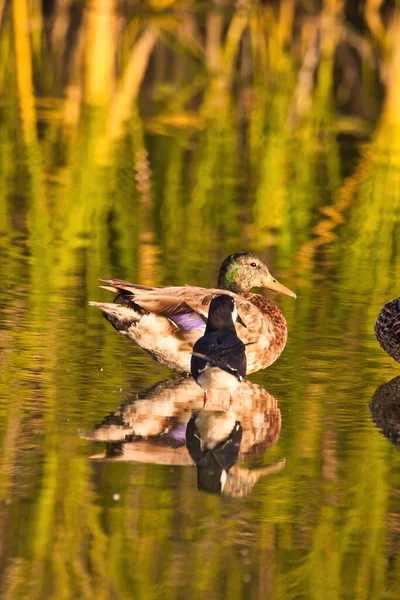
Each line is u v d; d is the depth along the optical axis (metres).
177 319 11.31
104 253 16.22
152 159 23.50
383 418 10.12
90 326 12.81
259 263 13.30
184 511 8.01
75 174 21.84
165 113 28.27
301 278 15.32
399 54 29.44
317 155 24.75
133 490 8.28
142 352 12.09
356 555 7.57
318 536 7.75
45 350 11.85
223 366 9.99
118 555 7.41
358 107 30.31
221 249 16.73
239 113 28.77
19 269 15.16
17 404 10.12
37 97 28.78
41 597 6.93
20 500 8.03
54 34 32.50
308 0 33.91
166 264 15.65
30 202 19.44
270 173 22.72
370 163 24.12
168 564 7.27
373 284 15.09
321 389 11.02
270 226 18.48
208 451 9.13
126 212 19.00
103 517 7.85
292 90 31.03
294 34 33.75
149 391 10.78
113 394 10.61
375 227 18.83
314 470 8.84
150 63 32.34
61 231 17.52
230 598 7.02
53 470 8.59
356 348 12.39
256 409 10.33
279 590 7.12
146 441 9.33
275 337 11.78
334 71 32.47
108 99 29.02
